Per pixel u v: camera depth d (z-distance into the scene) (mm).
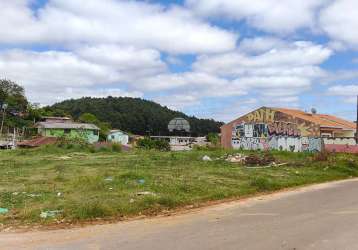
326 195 16312
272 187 18453
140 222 10984
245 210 12836
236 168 24828
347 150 49750
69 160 30312
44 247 8305
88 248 8188
